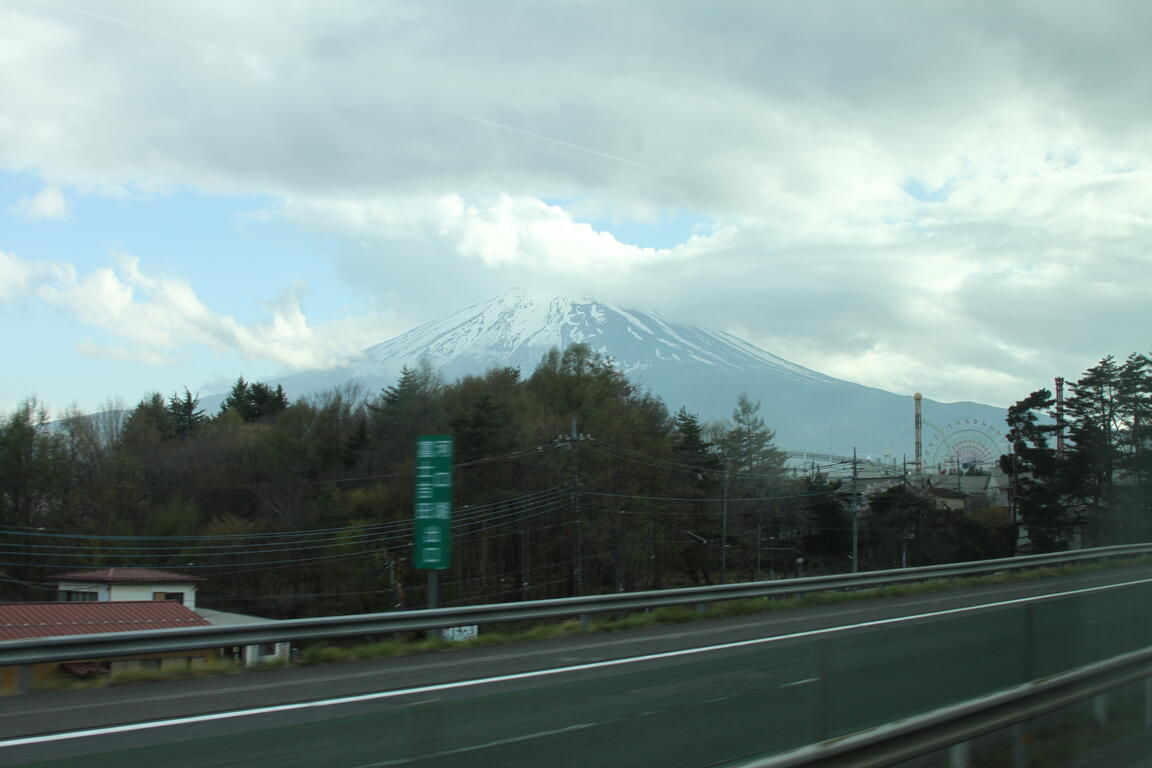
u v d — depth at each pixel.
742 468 66.19
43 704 9.48
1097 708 8.16
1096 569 30.23
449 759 3.85
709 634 15.68
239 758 3.40
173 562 44.97
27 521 41.75
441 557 15.98
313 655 12.68
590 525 45.09
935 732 6.37
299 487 53.31
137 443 57.09
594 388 60.41
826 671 5.63
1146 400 52.72
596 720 4.36
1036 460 55.38
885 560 60.12
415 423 58.88
